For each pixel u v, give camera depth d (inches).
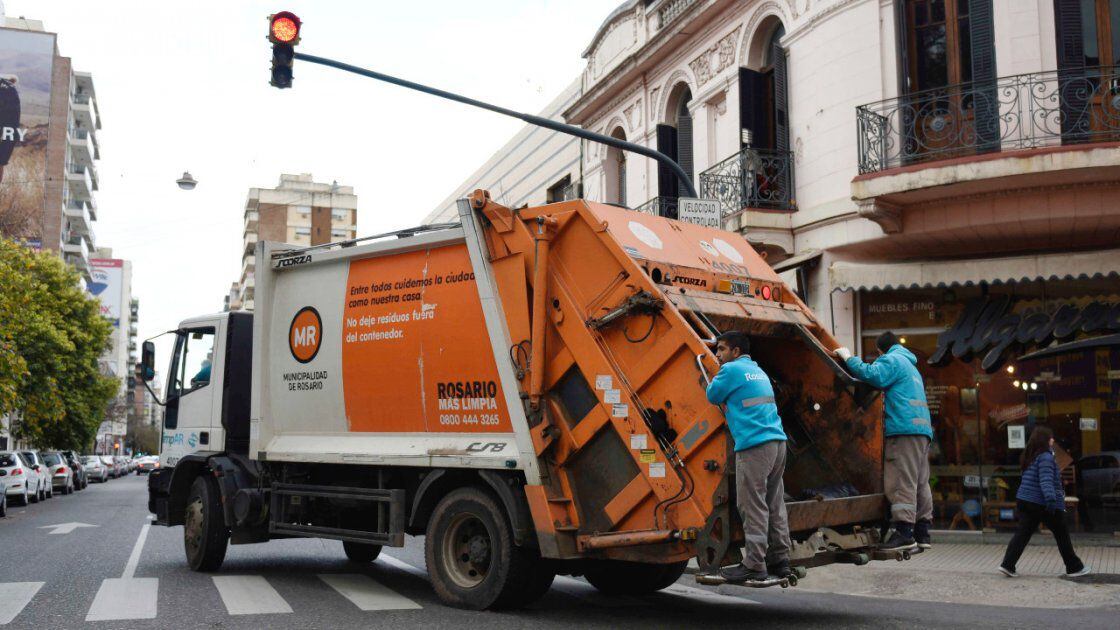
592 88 876.0
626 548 261.4
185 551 423.2
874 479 289.1
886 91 538.9
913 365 293.3
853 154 549.0
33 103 2358.5
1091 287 498.6
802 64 595.2
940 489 536.4
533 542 276.4
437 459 301.1
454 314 303.9
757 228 585.6
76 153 2955.2
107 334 1669.5
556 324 278.2
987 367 501.7
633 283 263.7
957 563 424.8
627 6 836.0
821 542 259.6
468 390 297.9
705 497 244.1
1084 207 472.4
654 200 758.5
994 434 524.7
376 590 329.7
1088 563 412.2
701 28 716.0
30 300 1087.0
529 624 263.9
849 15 558.9
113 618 271.6
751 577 233.1
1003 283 511.2
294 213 3555.6
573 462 275.6
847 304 559.2
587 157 920.3
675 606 303.7
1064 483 505.7
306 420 354.9
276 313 372.8
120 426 4404.5
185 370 421.1
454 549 297.6
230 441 390.0
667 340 255.4
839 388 299.7
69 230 3053.6
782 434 238.4
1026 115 488.7
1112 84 474.6
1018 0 501.0
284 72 482.0
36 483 1014.4
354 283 342.6
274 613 280.2
